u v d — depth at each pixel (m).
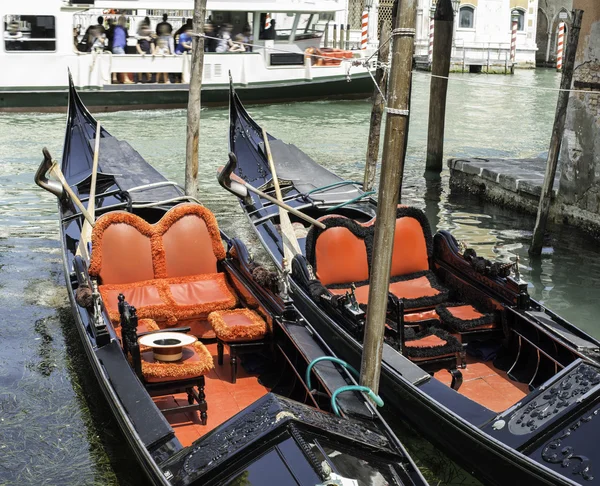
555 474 3.62
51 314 6.51
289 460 3.20
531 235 8.73
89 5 16.22
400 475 3.43
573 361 4.47
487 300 5.34
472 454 4.14
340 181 7.82
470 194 10.50
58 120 15.65
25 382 5.41
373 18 27.62
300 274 5.66
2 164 11.62
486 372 5.04
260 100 18.22
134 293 5.37
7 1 15.73
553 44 31.05
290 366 4.79
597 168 8.27
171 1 16.80
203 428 4.36
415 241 5.81
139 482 4.36
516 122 16.48
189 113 8.56
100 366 4.36
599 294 7.13
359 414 3.89
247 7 17.12
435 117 11.48
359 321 4.97
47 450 4.64
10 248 8.08
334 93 18.88
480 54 28.86
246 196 6.93
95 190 7.52
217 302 5.41
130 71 16.88
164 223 5.63
